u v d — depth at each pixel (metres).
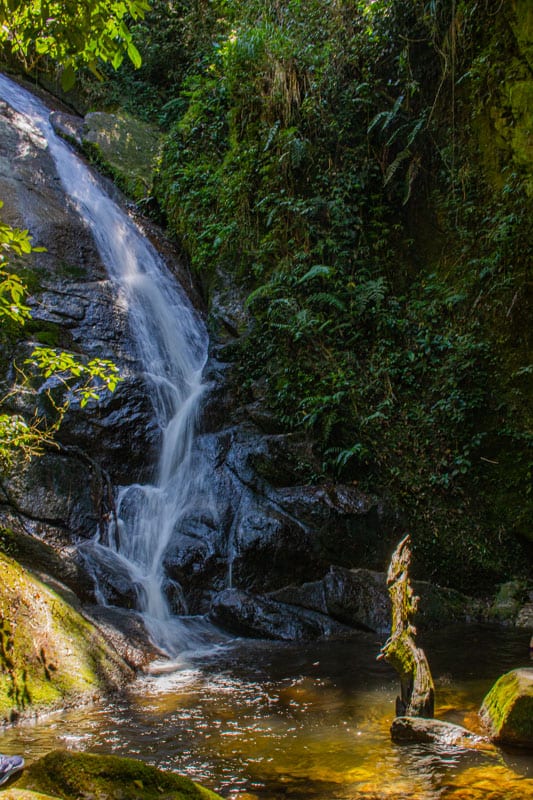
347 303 9.95
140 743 3.98
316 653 6.23
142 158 13.34
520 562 8.53
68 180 11.81
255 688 5.11
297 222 10.39
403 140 10.40
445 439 9.07
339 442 8.81
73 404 8.02
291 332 9.50
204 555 7.47
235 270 10.86
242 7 12.24
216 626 7.07
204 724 4.30
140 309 10.05
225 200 11.15
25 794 2.27
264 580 7.43
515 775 3.43
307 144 10.47
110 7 4.25
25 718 4.38
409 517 8.37
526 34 8.69
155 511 8.08
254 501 8.01
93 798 2.62
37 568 6.36
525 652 6.11
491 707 4.15
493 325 9.26
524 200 9.02
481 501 8.86
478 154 9.74
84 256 10.28
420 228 10.35
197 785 2.74
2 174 10.70
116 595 6.77
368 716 4.41
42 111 13.77
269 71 10.85
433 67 10.14
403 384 9.48
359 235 10.33
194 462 8.64
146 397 8.68
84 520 7.42
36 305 8.91
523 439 8.83
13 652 4.76
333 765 3.61
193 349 10.42
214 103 12.62
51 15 4.16
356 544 7.92
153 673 5.58
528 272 8.98
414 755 3.73
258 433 9.01
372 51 10.39
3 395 7.69
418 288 10.11
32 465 7.34
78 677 4.92
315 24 10.91
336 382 9.22
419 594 7.67
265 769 3.58
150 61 15.42
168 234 12.27
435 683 5.14
